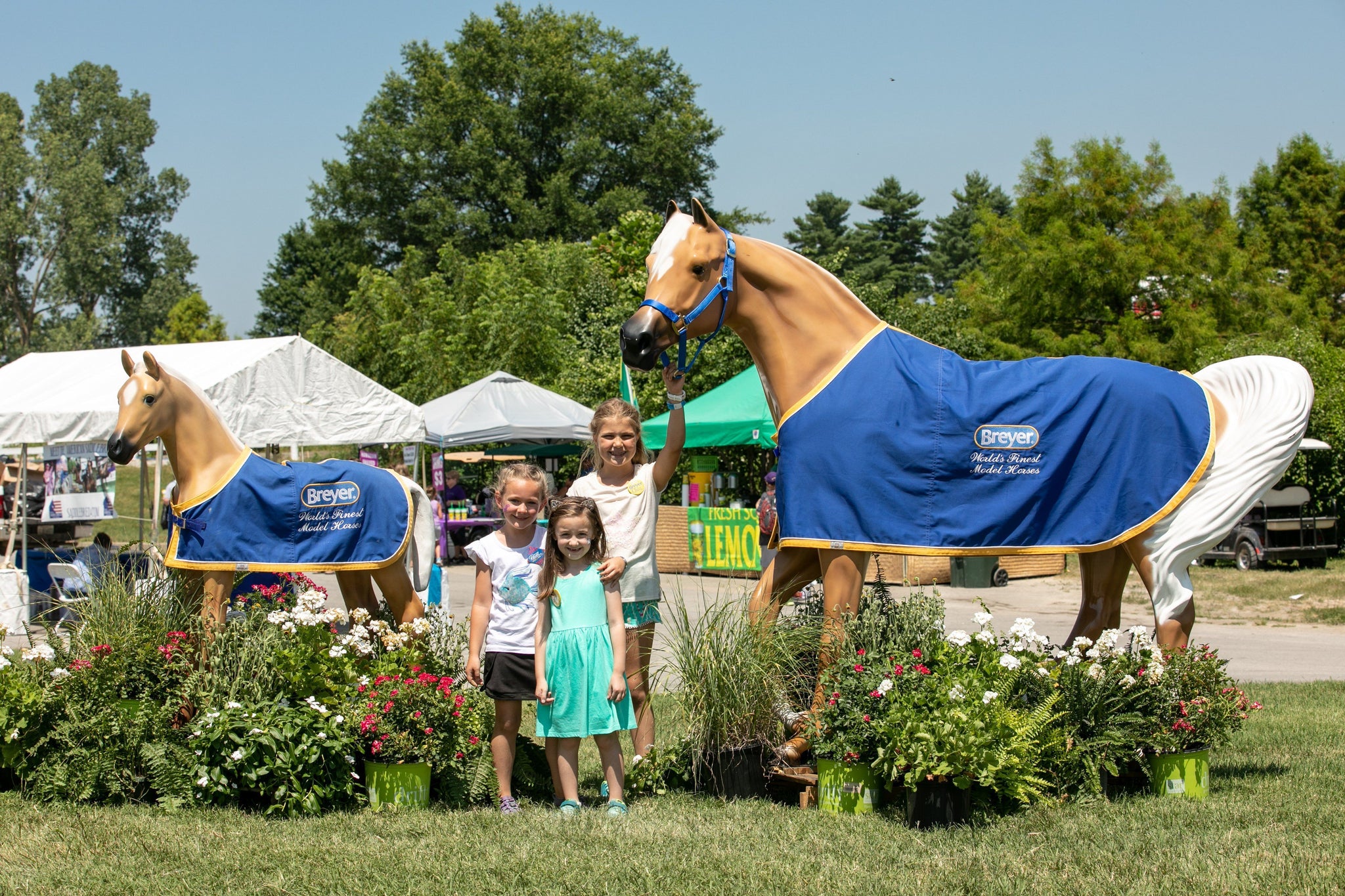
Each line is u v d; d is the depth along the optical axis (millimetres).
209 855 4254
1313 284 36562
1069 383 5367
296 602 6078
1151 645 5277
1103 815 4695
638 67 47688
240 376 11953
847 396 5270
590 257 32562
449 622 6238
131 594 5926
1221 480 5355
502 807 5027
